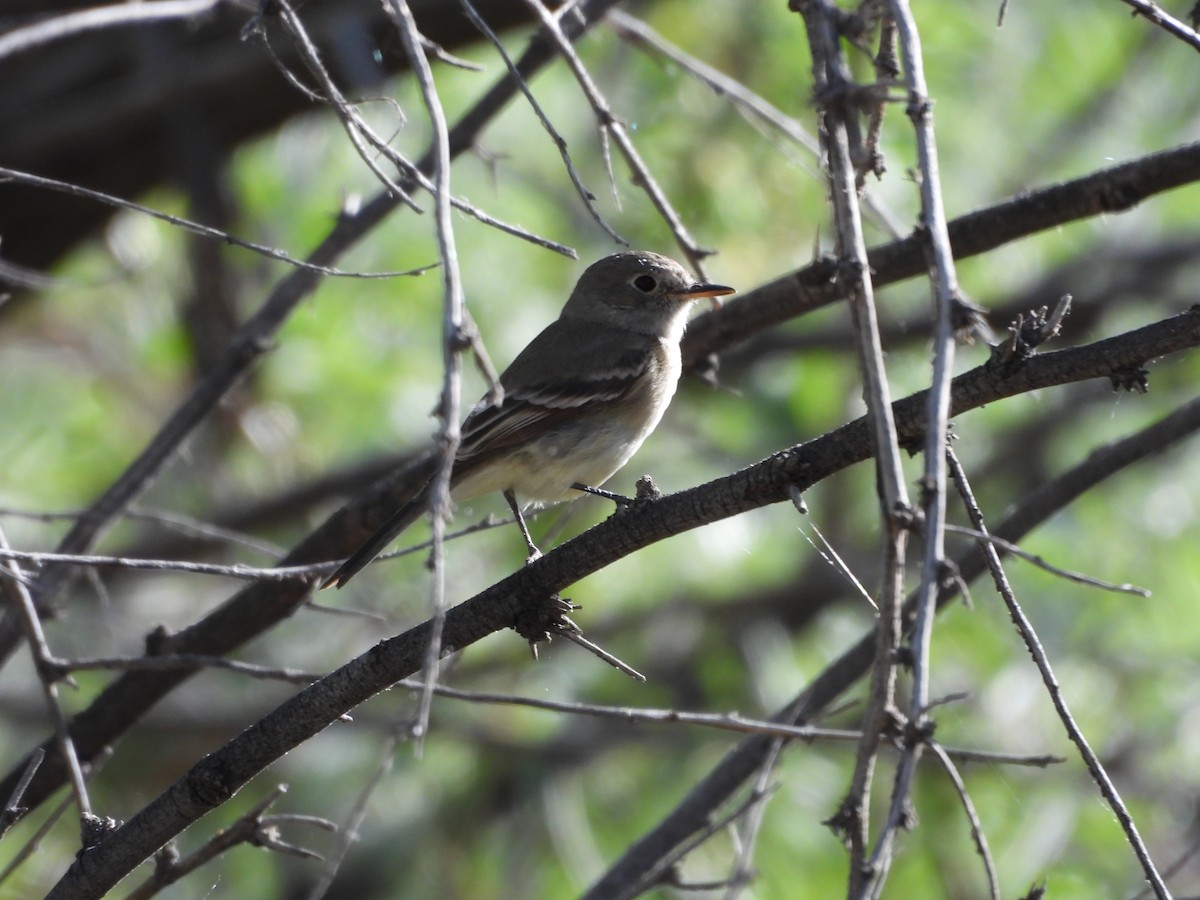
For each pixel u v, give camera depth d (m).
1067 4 13.92
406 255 12.80
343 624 14.02
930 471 4.14
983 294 14.36
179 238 13.02
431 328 13.14
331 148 13.10
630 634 14.33
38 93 12.41
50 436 13.60
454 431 4.27
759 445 13.95
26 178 6.05
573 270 13.48
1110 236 14.74
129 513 8.56
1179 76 14.45
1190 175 7.48
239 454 13.71
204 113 11.80
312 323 12.80
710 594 14.42
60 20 8.00
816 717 7.74
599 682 13.95
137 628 14.16
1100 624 13.17
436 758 13.88
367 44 9.59
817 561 14.40
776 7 13.10
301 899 13.21
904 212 12.62
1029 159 14.20
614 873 7.84
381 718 13.32
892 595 4.13
